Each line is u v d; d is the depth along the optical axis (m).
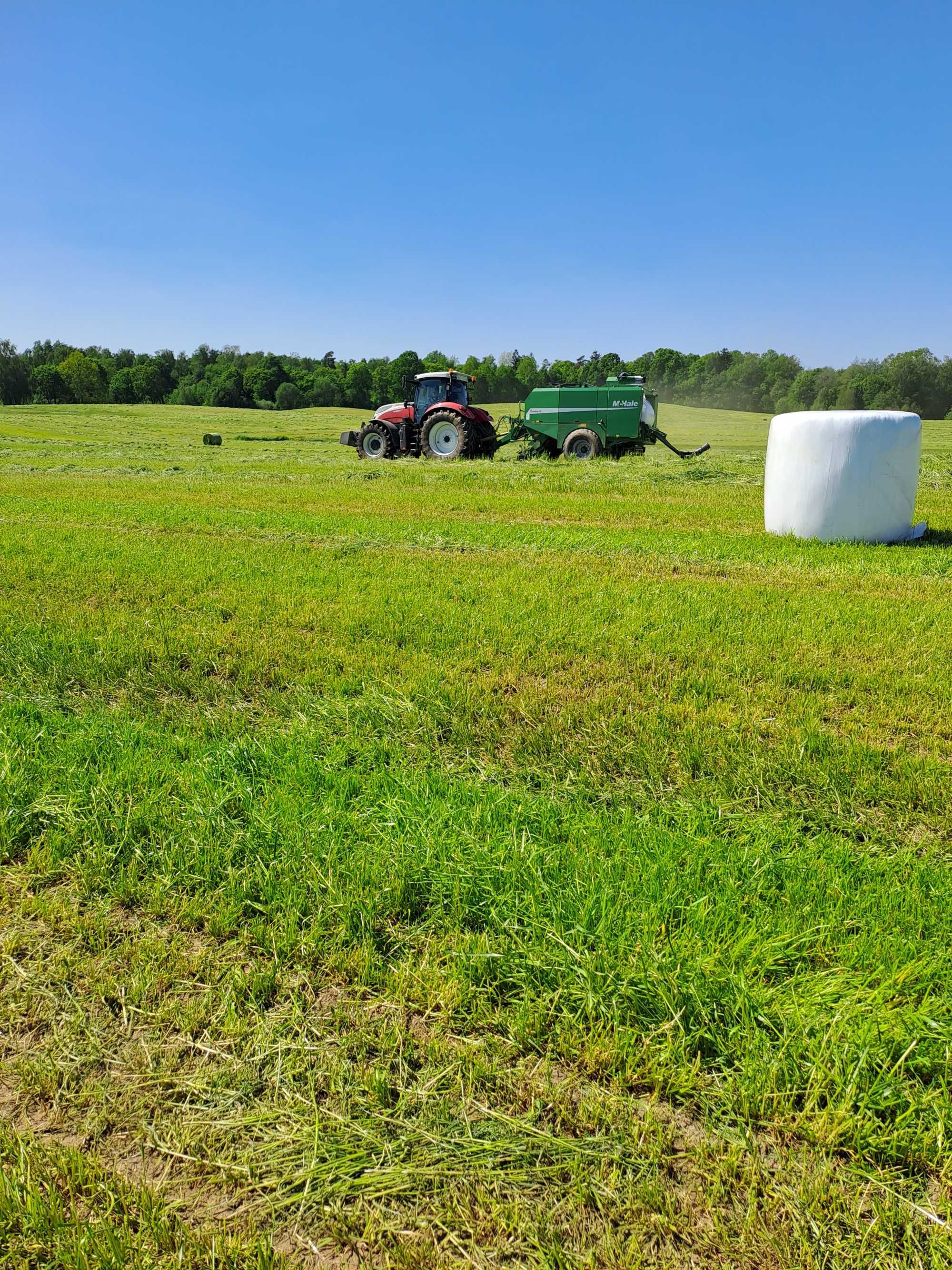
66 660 4.84
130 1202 1.59
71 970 2.23
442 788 3.16
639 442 19.11
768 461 9.27
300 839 2.74
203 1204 1.60
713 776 3.34
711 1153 1.68
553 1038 1.97
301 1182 1.64
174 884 2.61
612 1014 2.00
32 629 5.38
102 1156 1.71
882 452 8.30
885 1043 1.89
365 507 12.15
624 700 4.12
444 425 20.03
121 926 2.43
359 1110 1.79
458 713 3.97
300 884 2.53
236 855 2.71
